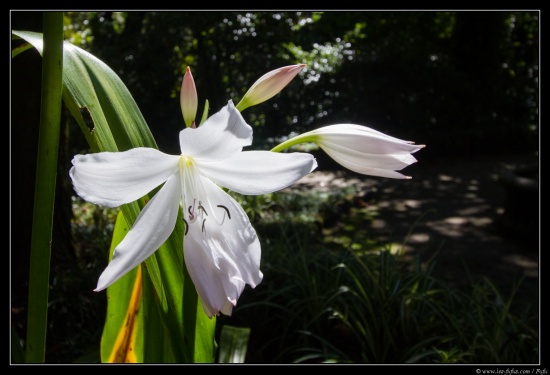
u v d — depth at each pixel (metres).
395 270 4.00
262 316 3.80
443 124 12.83
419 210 7.77
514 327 3.34
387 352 3.40
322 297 3.63
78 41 11.19
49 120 1.03
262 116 11.56
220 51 10.63
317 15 12.49
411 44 13.05
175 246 1.23
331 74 12.09
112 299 1.50
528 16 14.05
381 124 12.38
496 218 7.25
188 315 1.23
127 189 1.00
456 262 5.64
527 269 5.39
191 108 1.28
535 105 13.61
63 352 3.32
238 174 1.08
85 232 5.24
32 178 3.86
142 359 1.51
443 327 3.55
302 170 1.06
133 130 1.23
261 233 5.97
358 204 8.02
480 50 13.34
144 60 10.39
